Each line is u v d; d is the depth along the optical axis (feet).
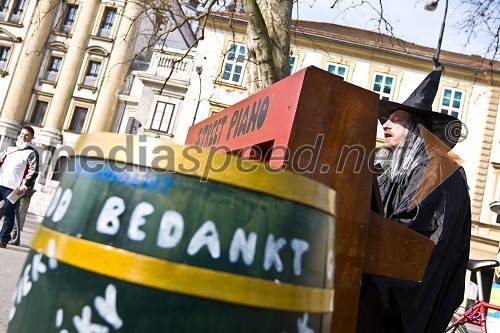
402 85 72.33
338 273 4.19
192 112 73.31
